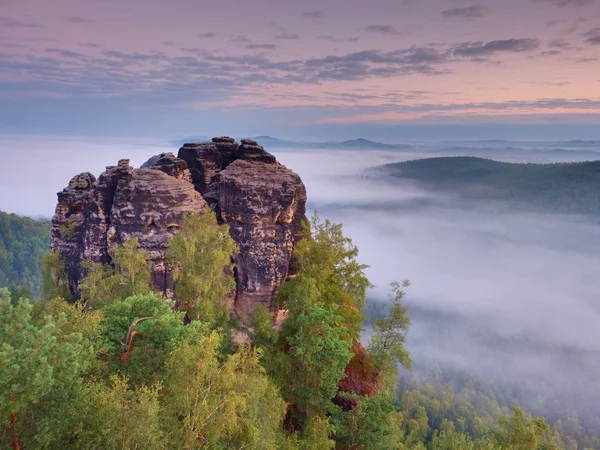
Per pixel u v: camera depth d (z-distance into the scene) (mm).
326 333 46406
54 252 59938
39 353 22250
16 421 22703
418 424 145375
